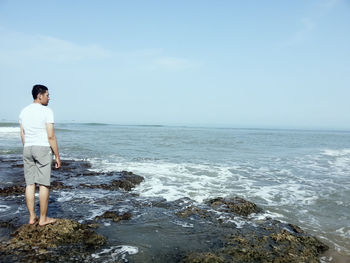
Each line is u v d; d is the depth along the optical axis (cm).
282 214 579
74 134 2961
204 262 335
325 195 734
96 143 1981
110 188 741
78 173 923
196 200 654
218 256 354
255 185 831
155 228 446
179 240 402
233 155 1523
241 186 813
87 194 663
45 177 392
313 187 824
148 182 838
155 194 703
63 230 388
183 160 1280
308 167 1202
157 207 570
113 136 2816
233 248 379
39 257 325
